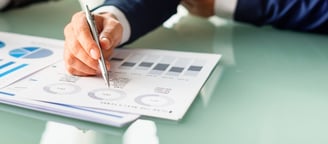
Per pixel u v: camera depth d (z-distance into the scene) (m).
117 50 0.65
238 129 0.42
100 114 0.43
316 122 0.44
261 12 0.81
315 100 0.49
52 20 0.87
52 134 0.42
